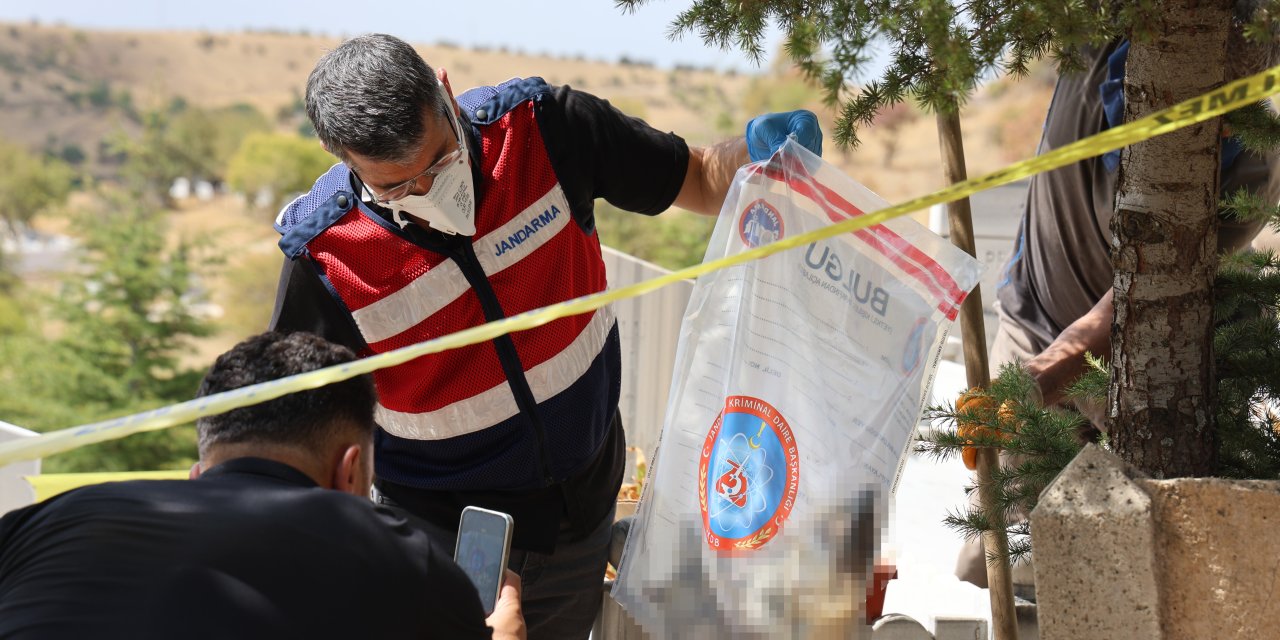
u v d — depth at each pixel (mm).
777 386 2301
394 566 1654
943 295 2199
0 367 21750
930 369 2211
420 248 2426
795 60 1687
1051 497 1710
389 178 2293
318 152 80562
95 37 158750
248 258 42844
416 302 2453
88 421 20688
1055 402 2609
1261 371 2123
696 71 137625
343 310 2475
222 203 80312
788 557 2262
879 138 44531
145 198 30562
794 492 2266
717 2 1878
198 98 148625
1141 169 1906
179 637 1515
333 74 2252
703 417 2391
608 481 2756
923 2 1666
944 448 2213
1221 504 1607
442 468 2584
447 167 2316
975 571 3414
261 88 155000
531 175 2488
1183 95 1847
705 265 1507
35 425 20500
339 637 1583
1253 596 1593
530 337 2508
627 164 2623
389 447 2635
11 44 150375
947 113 1788
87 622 1521
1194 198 1880
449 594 1721
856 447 2219
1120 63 2707
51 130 129375
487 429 2539
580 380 2592
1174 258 1901
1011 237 6000
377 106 2201
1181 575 1646
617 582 2455
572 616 2760
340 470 1823
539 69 141500
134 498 1642
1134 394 1972
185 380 22391
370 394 1897
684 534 2379
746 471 2312
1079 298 3182
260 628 1542
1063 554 1693
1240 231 2725
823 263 2275
